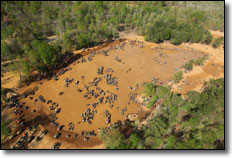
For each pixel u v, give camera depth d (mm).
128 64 115625
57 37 133000
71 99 83938
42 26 136125
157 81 101125
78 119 74562
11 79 92562
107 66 111000
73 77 98125
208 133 57188
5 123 68875
